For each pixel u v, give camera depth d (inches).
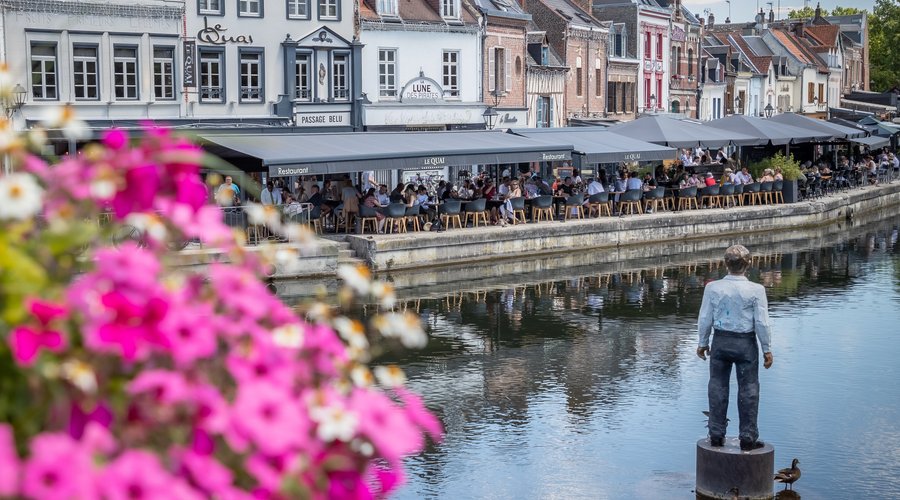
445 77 1964.8
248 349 137.9
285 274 1148.5
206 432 126.2
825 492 507.8
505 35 2123.5
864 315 990.4
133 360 127.0
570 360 808.9
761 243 1576.0
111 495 110.6
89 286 127.8
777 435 606.2
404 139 1386.6
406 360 808.3
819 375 750.5
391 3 1851.6
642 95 2807.6
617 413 658.8
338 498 137.5
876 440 595.5
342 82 1759.4
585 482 527.8
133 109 1488.7
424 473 542.6
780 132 1919.3
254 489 129.3
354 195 1307.8
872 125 2605.8
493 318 978.1
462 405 676.7
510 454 574.9
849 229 1780.3
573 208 1528.1
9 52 1366.9
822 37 4222.4
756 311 476.1
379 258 1225.4
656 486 520.4
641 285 1173.1
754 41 3777.1
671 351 841.5
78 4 1421.0
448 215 1342.3
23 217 129.4
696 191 1690.5
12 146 136.6
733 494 481.7
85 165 138.1
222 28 1587.1
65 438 111.9
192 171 143.1
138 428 125.5
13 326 121.1
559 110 2374.5
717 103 3289.9
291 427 127.6
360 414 138.5
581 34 2470.5
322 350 148.8
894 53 4768.7
